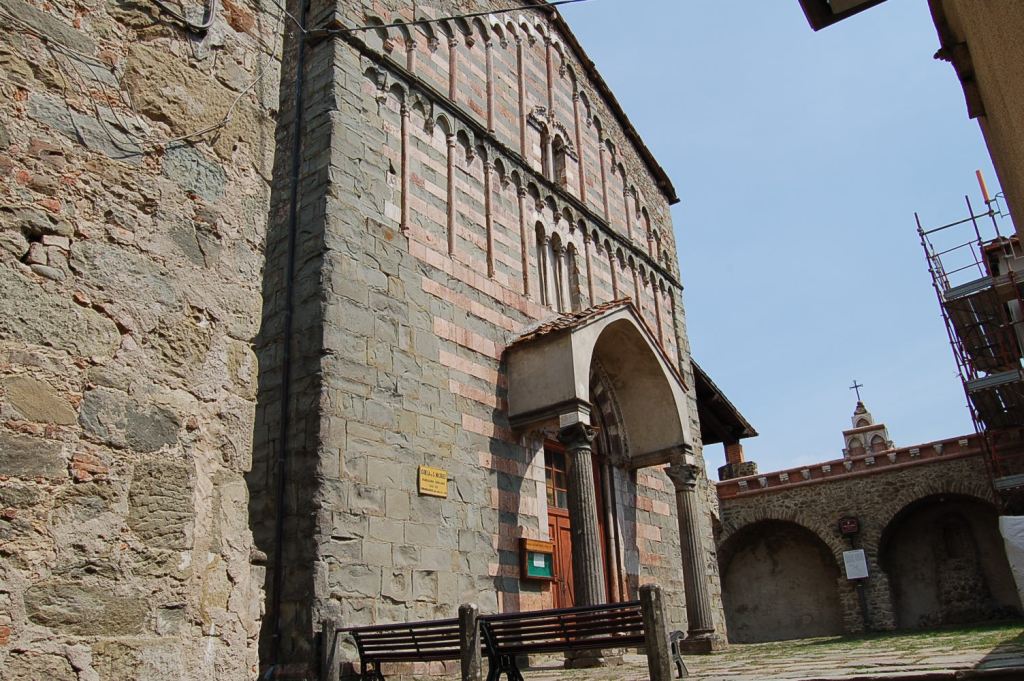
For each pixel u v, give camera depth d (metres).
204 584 4.90
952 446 27.84
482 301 15.71
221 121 5.88
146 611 4.54
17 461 4.16
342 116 13.66
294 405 11.98
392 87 14.98
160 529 4.72
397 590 11.92
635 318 17.52
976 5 5.50
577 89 21.89
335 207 12.98
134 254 5.04
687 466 18.17
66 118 4.89
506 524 14.48
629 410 19.11
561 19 21.45
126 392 4.77
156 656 4.52
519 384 15.46
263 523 11.60
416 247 14.41
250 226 5.93
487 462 14.50
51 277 4.56
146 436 4.80
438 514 13.07
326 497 11.30
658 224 24.67
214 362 5.36
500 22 19.22
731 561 32.66
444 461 13.55
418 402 13.41
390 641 10.11
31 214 4.57
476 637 8.73
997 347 26.78
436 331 14.30
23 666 3.95
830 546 29.39
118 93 5.23
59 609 4.15
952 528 29.00
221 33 6.05
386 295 13.43
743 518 31.25
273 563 11.21
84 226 4.81
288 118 14.09
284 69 14.58
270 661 10.73
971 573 28.16
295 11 14.84
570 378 14.83
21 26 4.80
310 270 12.64
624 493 18.78
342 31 14.16
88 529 4.38
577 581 13.93
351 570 11.33
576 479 14.40
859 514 29.11
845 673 9.05
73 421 4.46
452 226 15.45
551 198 19.16
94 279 4.77
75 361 4.55
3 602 3.95
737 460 33.06
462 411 14.32
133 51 5.39
